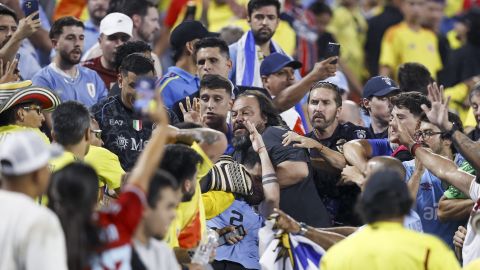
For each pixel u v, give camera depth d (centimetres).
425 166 2602
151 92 1850
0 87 2534
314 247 2398
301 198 2711
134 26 3669
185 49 3216
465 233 2628
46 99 2534
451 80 4272
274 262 2409
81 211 1844
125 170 2700
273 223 2405
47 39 3791
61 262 1786
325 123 2872
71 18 3198
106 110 2730
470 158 2484
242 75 3381
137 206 1859
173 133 2266
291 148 2709
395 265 1945
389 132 2822
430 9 4556
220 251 2570
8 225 1798
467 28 4291
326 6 4381
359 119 3306
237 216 2603
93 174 1867
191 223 2286
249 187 2606
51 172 2222
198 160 2156
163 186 1906
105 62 3344
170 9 3916
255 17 3403
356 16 4594
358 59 4562
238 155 2733
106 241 1841
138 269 1862
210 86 2838
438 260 1945
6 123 2512
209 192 2562
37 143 1864
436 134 2752
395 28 4553
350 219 2783
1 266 1788
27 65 3425
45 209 1825
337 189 2783
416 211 2752
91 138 2566
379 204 1972
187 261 2230
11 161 1847
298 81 3172
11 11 3183
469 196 2592
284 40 3959
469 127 3294
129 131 2719
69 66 3212
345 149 2756
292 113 3241
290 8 4247
